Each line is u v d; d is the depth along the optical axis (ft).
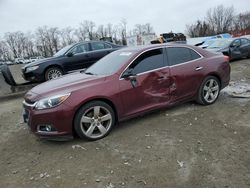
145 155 12.78
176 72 17.15
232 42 43.91
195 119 16.78
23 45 308.40
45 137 13.99
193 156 12.39
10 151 14.62
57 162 12.86
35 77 31.58
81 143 14.56
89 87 14.43
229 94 21.61
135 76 15.64
